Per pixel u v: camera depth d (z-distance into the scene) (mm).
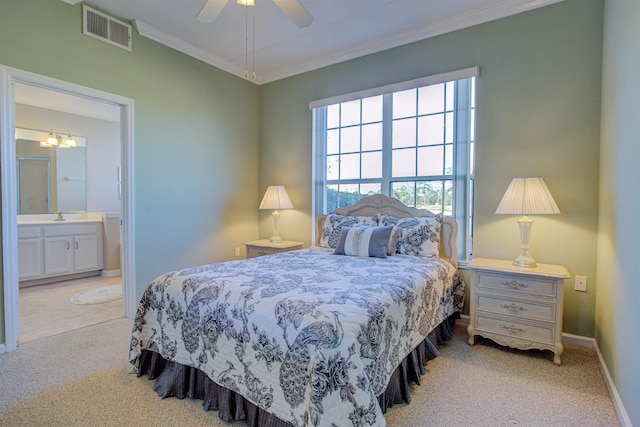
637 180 1541
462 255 3088
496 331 2486
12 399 1846
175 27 3188
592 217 2516
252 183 4422
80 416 1705
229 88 4062
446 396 1896
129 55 3090
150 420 1685
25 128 4602
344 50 3627
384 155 3539
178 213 3545
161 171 3379
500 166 2875
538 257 2730
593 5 2506
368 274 2178
